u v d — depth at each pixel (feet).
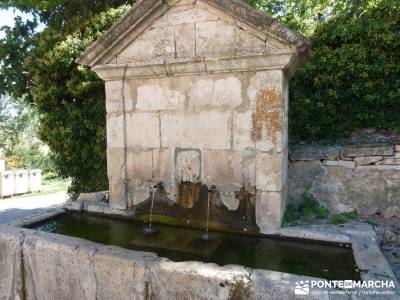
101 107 16.61
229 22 9.14
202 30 9.50
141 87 10.61
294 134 14.33
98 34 16.12
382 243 9.58
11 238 8.73
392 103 13.21
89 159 17.20
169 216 10.50
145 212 10.84
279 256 8.24
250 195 9.43
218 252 8.54
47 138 17.46
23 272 8.56
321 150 11.69
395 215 10.85
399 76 13.09
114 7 18.61
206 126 9.87
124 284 7.20
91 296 7.62
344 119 13.82
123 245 9.07
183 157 10.23
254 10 8.56
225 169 9.71
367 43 13.33
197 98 9.91
